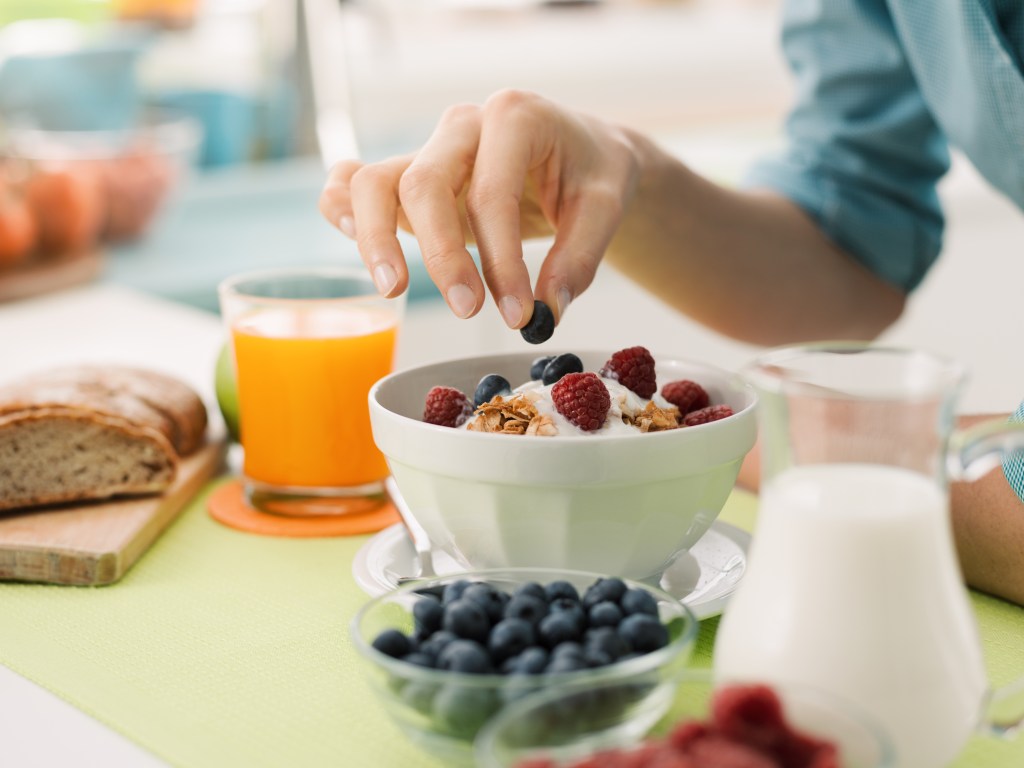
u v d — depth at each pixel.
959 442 0.58
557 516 0.69
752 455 0.90
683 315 1.11
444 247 0.74
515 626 0.60
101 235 1.72
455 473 0.69
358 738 0.64
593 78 2.37
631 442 0.68
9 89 1.90
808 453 0.60
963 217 2.07
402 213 0.81
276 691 0.67
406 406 0.78
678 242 1.04
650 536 0.71
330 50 2.05
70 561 0.78
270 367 0.85
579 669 0.58
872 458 0.59
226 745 0.63
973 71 0.93
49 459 0.84
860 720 0.54
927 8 0.97
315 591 0.77
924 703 0.58
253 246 1.74
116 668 0.69
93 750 0.63
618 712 0.57
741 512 0.86
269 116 2.11
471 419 0.73
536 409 0.72
